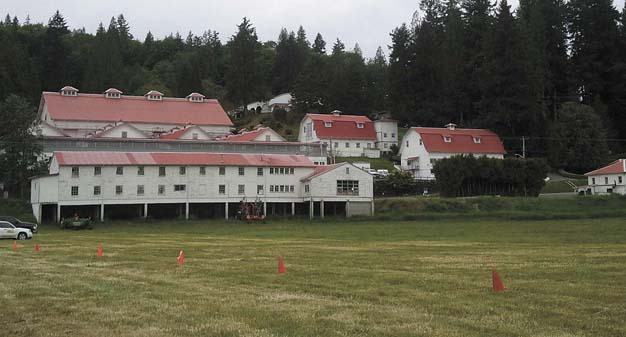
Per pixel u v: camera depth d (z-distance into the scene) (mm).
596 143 116500
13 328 14312
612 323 14203
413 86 146250
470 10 149000
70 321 15000
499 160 93812
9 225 49000
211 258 30016
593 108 126562
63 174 75375
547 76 133250
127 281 21547
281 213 88062
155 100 126938
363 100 162125
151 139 97625
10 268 25797
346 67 175125
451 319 14766
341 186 85750
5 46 144375
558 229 61906
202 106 129750
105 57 178000
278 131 159875
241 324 14406
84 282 21281
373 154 131000
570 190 103000
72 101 119125
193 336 13383
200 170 82250
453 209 84062
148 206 82562
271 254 32312
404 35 150000
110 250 35875
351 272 23516
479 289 19016
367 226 70438
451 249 35750
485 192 94250
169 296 18281
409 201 85875
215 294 18625
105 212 80312
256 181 85312
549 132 120625
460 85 136000
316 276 22484
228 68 198375
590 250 33219
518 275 22109
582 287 19156
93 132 110875
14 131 86875
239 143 100938
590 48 137250
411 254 31859
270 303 17047
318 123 130250
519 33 121000
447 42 144500
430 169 112875
